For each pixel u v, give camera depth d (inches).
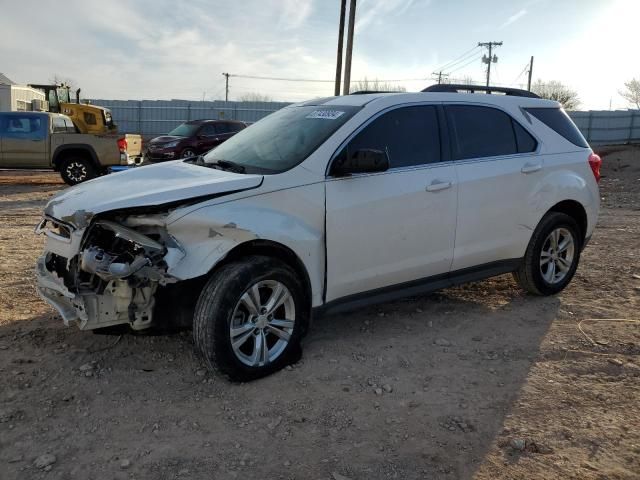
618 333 187.5
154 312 147.6
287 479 114.0
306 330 163.6
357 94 196.9
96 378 152.2
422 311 208.5
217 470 116.3
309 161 163.0
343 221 165.5
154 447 123.4
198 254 143.9
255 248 154.0
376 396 146.3
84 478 112.8
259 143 183.5
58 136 605.9
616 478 114.4
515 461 120.0
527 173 206.5
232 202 149.3
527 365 164.7
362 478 114.6
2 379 149.1
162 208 143.1
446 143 190.2
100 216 144.0
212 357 144.8
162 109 1673.2
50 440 124.8
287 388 149.6
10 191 569.0
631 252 302.5
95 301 143.5
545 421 135.0
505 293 230.1
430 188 181.2
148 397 143.8
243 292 146.6
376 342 179.6
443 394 147.8
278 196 155.5
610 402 143.6
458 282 197.3
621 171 949.2
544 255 220.4
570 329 191.6
